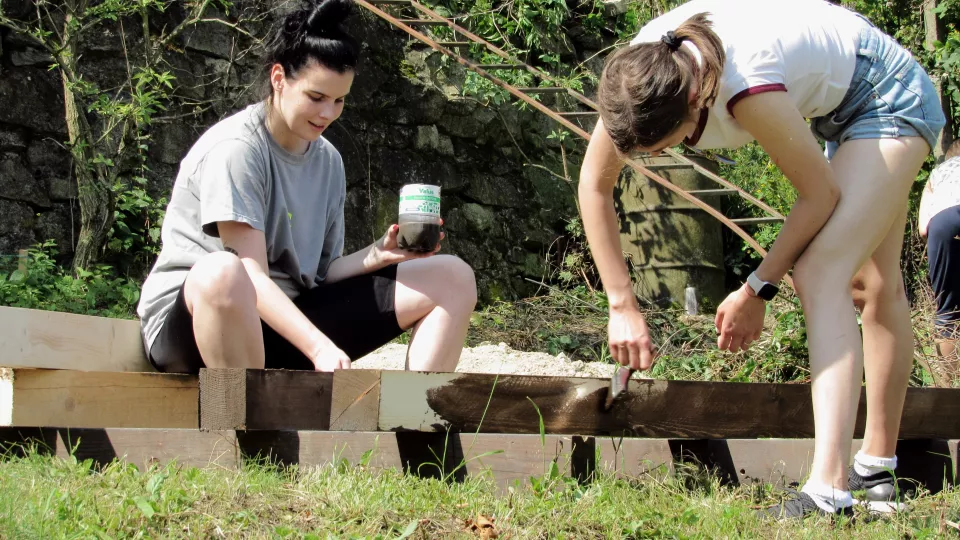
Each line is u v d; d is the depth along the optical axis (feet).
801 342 18.83
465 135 30.12
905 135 8.55
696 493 9.20
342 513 7.34
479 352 20.57
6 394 9.41
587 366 20.10
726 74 7.95
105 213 22.88
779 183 31.12
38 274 21.48
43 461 8.53
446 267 10.61
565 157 32.09
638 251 31.81
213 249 10.27
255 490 7.71
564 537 7.26
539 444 9.09
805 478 10.14
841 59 8.55
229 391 8.50
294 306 9.68
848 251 8.37
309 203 10.84
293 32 9.95
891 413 9.47
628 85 7.80
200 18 24.23
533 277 31.19
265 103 10.30
